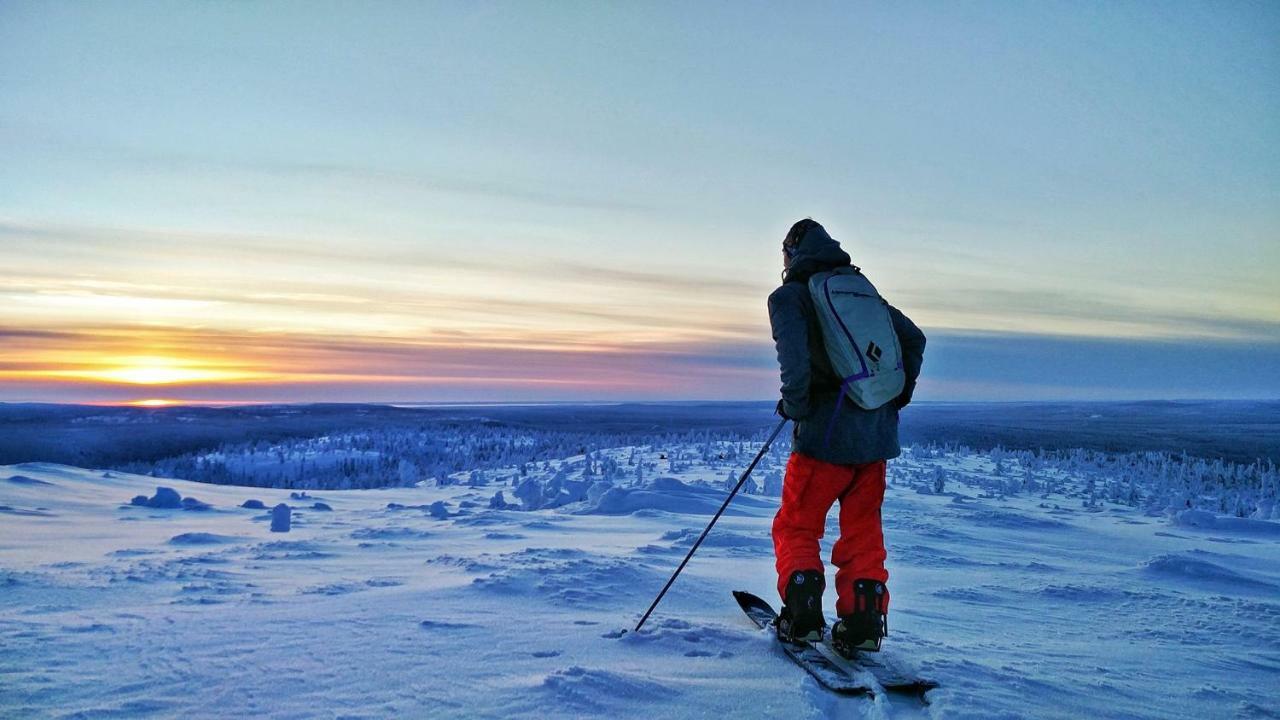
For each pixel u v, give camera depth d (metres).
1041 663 2.98
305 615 3.14
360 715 1.97
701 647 2.74
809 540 2.81
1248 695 2.70
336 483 30.38
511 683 2.25
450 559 4.89
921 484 14.64
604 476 16.70
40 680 2.19
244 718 1.94
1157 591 5.04
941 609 4.35
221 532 7.12
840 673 2.42
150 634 2.76
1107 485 16.62
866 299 2.80
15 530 6.83
